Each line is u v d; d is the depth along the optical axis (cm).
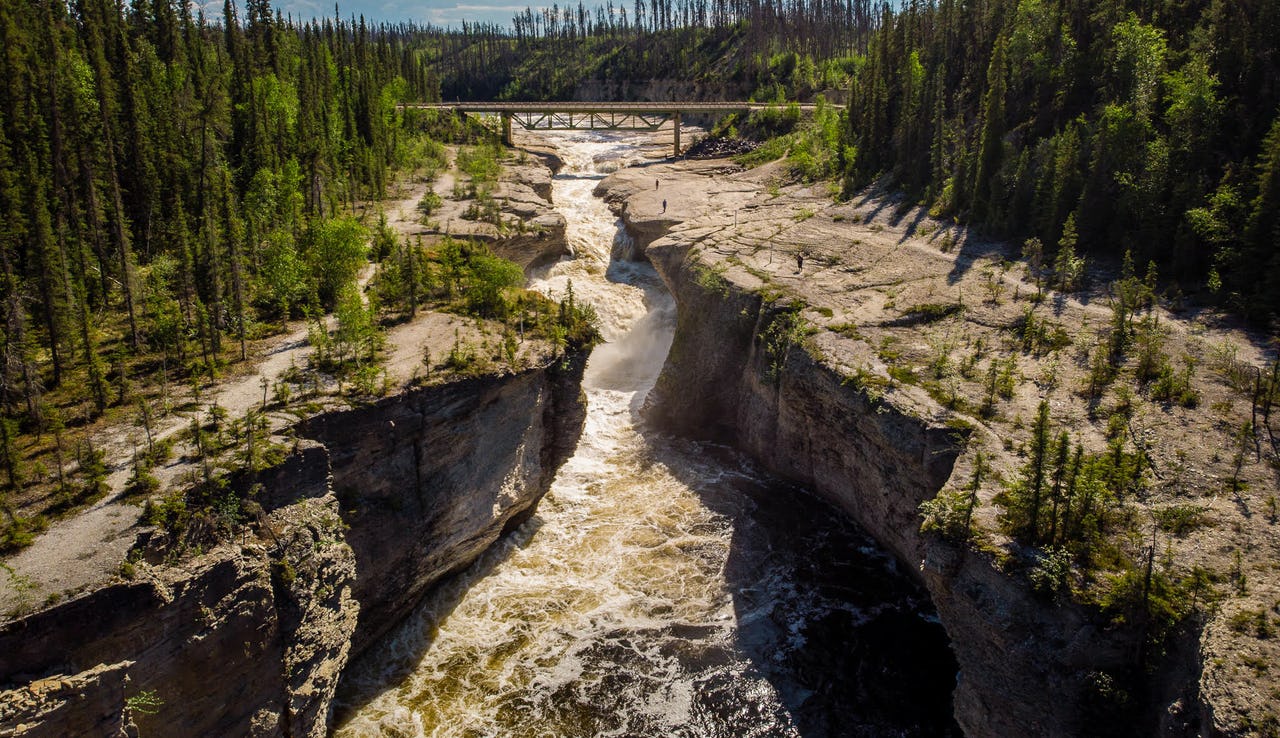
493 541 4866
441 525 4266
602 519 5228
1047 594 3130
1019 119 7769
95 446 3553
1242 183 5338
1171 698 2822
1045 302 5412
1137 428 3997
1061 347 4844
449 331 4866
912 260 6506
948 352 4959
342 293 4978
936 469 4116
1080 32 7638
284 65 9819
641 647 4191
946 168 7938
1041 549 3278
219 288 4862
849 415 4775
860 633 4266
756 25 18125
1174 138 5888
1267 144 5144
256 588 3111
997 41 7088
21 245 4766
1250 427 3797
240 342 4769
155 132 6275
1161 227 5556
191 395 4022
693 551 4906
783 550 4900
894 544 4650
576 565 4794
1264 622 2816
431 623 4341
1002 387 4491
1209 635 2808
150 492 3186
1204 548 3216
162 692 2867
